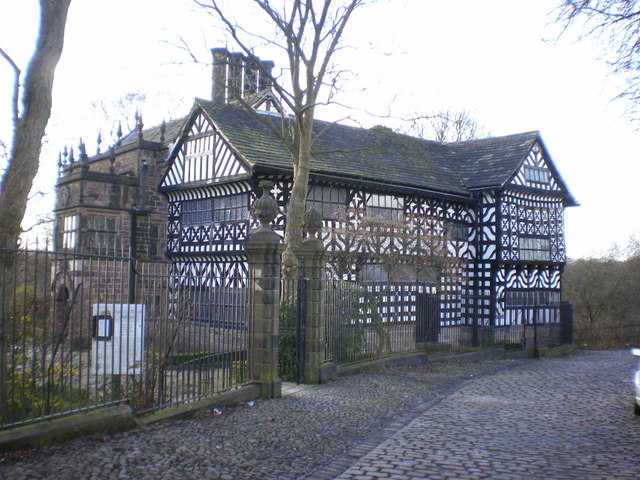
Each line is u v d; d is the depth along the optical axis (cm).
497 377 1224
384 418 775
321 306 1059
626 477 520
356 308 1255
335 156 2148
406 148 1500
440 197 2395
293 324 1070
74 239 2120
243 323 902
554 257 2778
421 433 691
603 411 829
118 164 2430
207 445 611
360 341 1266
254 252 908
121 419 642
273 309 905
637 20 864
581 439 661
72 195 2156
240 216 1966
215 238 2052
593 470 542
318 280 1056
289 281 1105
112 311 680
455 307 2412
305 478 527
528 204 2670
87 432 607
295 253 1073
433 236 2056
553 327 2206
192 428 679
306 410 805
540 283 2748
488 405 874
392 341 1432
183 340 775
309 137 1382
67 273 627
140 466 532
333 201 2048
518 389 1040
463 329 1983
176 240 2244
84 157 2136
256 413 775
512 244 2567
